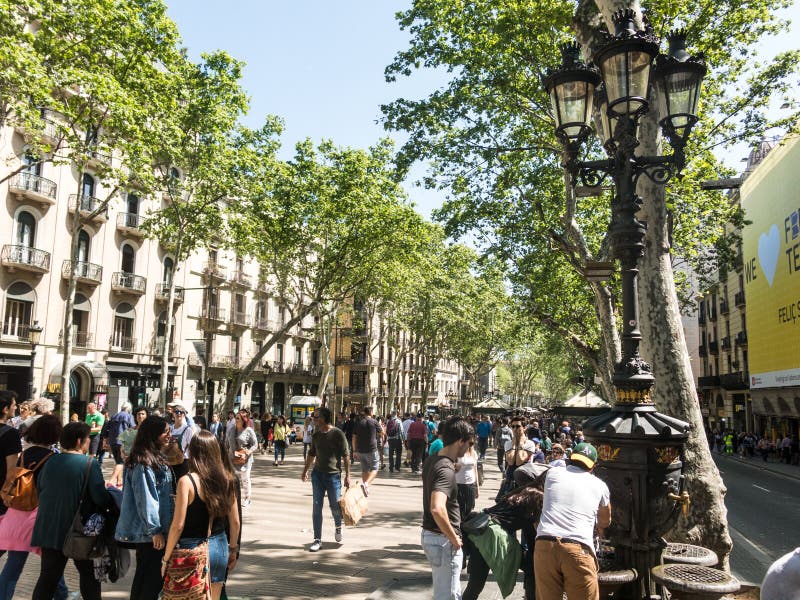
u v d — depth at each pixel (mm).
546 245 20734
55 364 28172
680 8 12875
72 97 15867
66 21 15320
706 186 11742
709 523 6051
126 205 32406
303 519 9945
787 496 18688
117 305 31906
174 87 19422
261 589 5973
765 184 34312
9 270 26328
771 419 38562
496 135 16703
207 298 39250
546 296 25562
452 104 15555
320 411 8055
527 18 13664
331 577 6477
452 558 4379
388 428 19703
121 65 17297
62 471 4543
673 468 4621
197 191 23422
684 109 5461
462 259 40875
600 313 14125
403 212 24906
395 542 8438
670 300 6785
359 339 58594
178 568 3814
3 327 26156
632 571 4527
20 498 4723
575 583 3916
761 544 10586
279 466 19656
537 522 5281
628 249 5094
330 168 24812
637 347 4941
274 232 25125
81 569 4637
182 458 5273
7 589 4664
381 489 14367
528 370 79812
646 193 6926
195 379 37844
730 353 46844
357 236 25094
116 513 4715
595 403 18453
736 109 16719
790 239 30844
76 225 18859
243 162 22625
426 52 15469
